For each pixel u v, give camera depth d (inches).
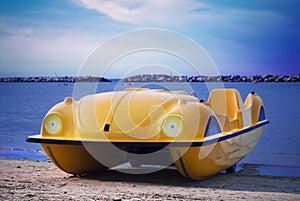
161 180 267.9
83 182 251.8
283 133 570.3
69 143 243.6
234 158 291.9
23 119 734.5
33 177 270.1
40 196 199.9
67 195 203.9
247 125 319.3
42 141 247.6
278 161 393.1
